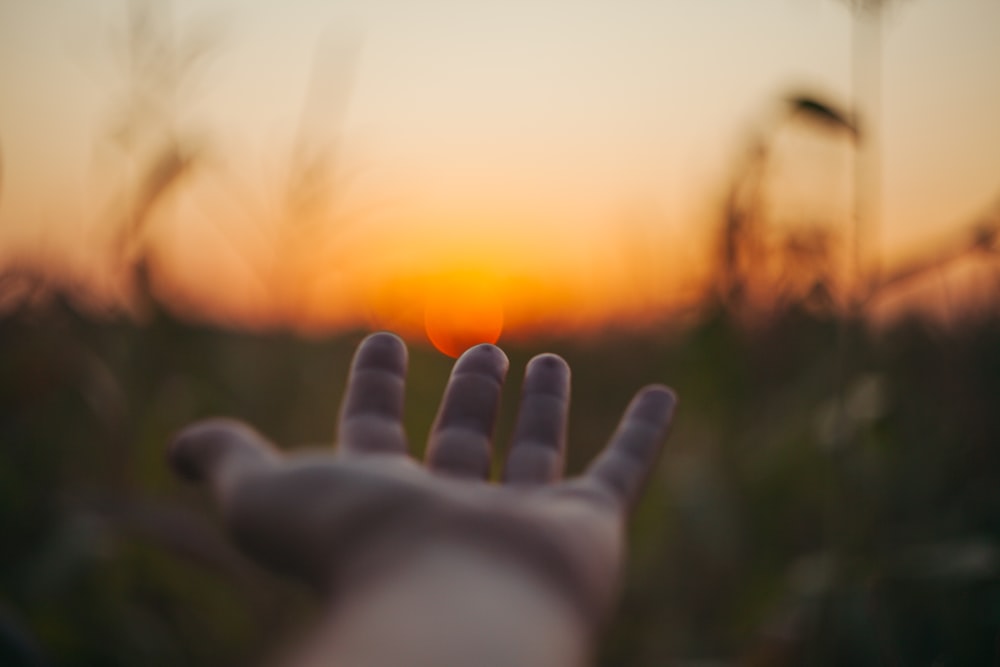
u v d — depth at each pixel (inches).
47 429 32.2
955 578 25.6
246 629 29.2
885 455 27.2
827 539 28.0
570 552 10.3
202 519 26.0
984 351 31.2
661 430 13.7
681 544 32.8
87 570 29.1
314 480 10.7
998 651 24.2
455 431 13.2
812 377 31.0
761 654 26.7
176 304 31.5
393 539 10.0
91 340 32.0
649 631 31.7
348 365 34.7
